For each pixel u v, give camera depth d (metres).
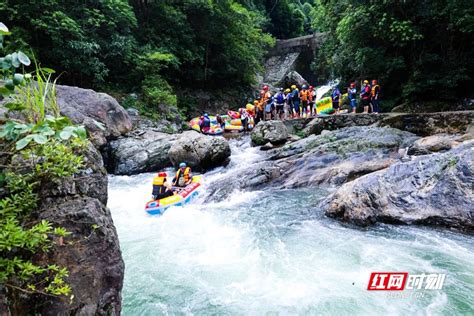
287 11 41.09
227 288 4.59
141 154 12.16
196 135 11.78
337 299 4.12
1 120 2.08
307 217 6.80
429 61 14.18
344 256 5.14
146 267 5.30
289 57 33.66
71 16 14.16
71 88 12.05
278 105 15.41
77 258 2.05
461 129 9.77
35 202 2.03
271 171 9.34
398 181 6.25
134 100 16.53
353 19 14.78
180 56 21.27
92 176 2.62
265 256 5.43
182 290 4.59
